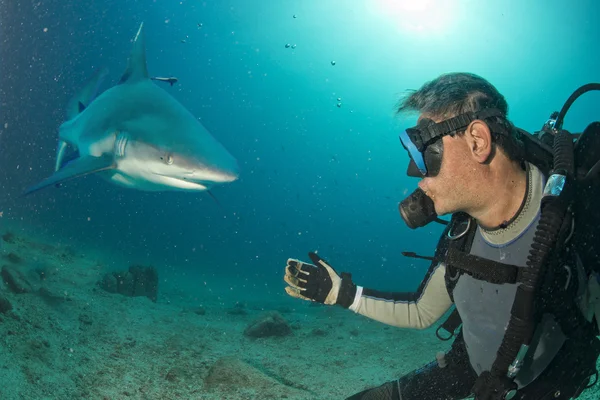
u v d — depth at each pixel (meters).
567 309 1.40
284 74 59.31
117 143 5.03
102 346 4.69
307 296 2.10
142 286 8.09
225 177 4.95
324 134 73.56
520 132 1.55
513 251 1.47
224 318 7.57
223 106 73.81
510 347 1.37
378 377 4.95
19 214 15.32
